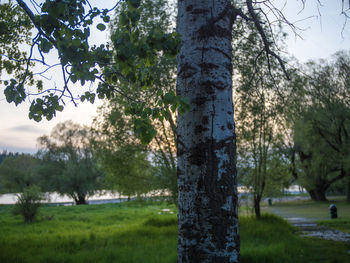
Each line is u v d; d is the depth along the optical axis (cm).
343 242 1054
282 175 1641
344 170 3397
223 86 300
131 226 1582
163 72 1340
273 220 1483
